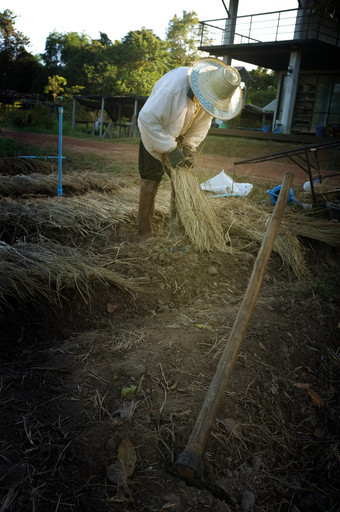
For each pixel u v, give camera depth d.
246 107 27.98
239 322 2.52
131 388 2.53
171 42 67.88
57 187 5.99
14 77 53.91
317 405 2.85
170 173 4.31
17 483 1.92
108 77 43.97
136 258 4.07
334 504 2.29
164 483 2.06
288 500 2.28
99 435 2.21
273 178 9.89
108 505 1.90
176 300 3.71
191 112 3.89
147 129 3.83
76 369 2.70
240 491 2.20
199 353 2.93
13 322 3.04
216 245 4.42
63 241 4.43
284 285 4.15
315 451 2.61
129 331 3.17
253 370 2.90
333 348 3.40
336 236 4.95
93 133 28.72
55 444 2.13
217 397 2.16
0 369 2.65
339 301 3.97
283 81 21.30
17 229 4.45
